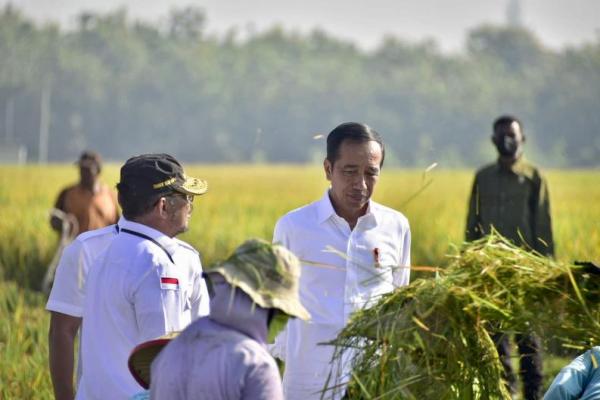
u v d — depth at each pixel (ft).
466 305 24.50
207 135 590.14
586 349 26.12
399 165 582.76
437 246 74.59
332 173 29.68
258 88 608.19
